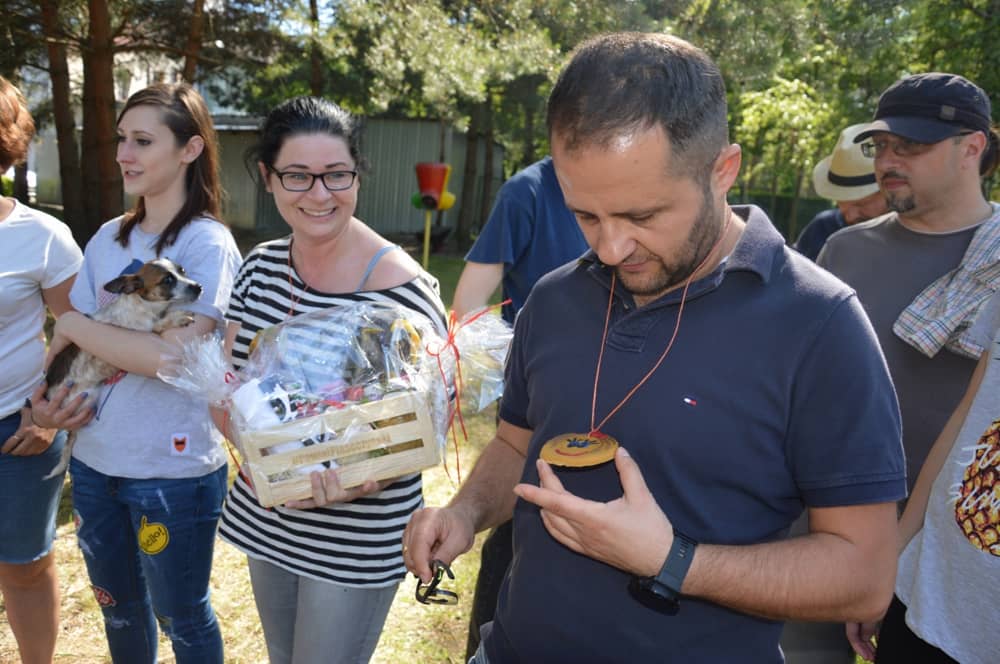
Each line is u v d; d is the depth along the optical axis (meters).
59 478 2.76
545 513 1.37
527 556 1.60
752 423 1.33
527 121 22.39
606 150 1.20
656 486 1.40
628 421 1.42
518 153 31.17
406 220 23.30
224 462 2.61
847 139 3.61
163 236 2.53
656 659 1.41
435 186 7.16
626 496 1.28
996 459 1.82
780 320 1.33
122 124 2.48
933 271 2.60
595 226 1.33
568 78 1.26
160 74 15.84
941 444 2.04
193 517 2.48
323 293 2.21
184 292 2.35
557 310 1.62
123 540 2.56
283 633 2.36
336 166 2.09
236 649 3.31
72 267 2.82
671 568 1.26
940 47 12.76
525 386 1.79
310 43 13.11
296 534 2.18
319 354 1.92
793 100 17.44
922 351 2.42
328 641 2.18
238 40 13.22
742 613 1.39
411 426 1.87
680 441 1.37
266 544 2.23
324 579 2.15
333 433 1.84
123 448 2.39
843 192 3.62
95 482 2.49
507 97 19.69
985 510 1.82
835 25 16.41
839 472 1.28
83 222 15.04
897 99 2.62
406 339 1.98
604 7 13.62
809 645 2.54
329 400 1.85
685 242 1.31
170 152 2.49
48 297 2.80
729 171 1.35
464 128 15.45
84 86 12.98
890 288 2.68
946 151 2.50
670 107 1.20
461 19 14.41
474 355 2.09
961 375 2.41
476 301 2.91
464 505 1.74
